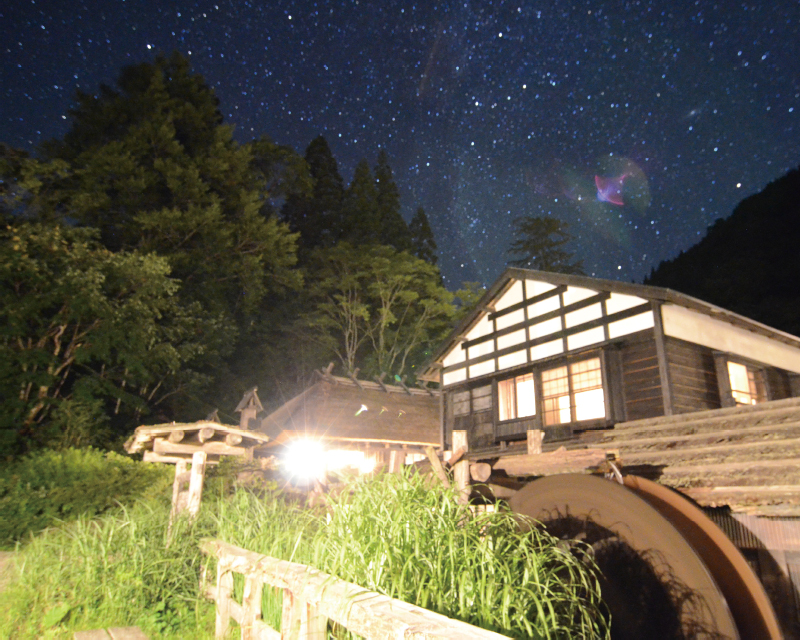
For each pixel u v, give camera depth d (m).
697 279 36.56
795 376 12.73
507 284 14.19
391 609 2.43
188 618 4.60
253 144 29.50
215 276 25.02
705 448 4.54
